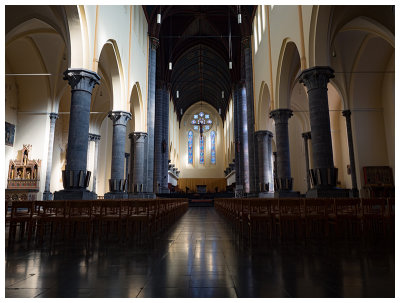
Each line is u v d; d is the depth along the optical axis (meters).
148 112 22.55
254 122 21.42
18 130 18.05
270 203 6.45
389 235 6.41
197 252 4.89
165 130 32.50
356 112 18.30
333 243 5.72
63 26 12.65
